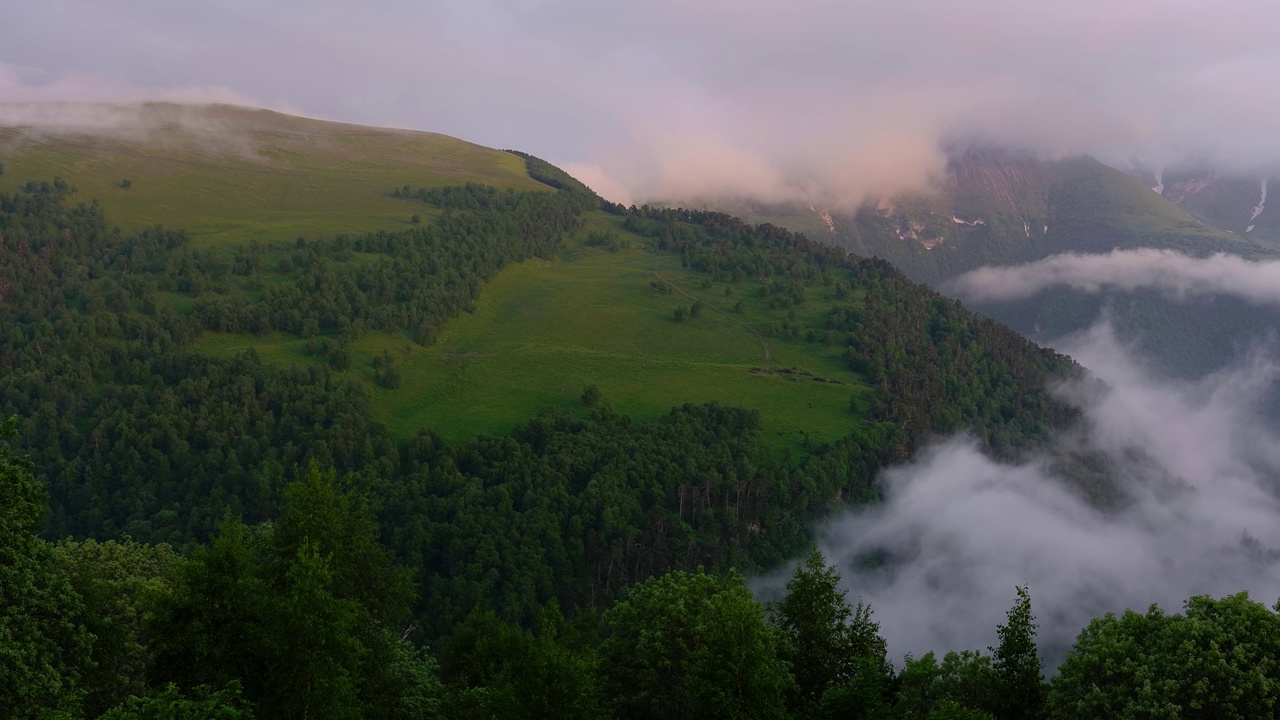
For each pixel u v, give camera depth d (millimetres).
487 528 149625
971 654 56562
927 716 49062
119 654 53625
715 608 58344
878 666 56594
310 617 47312
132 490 162500
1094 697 50625
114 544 73625
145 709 40406
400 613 63125
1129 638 52969
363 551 61438
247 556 53219
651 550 156000
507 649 68500
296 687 47125
